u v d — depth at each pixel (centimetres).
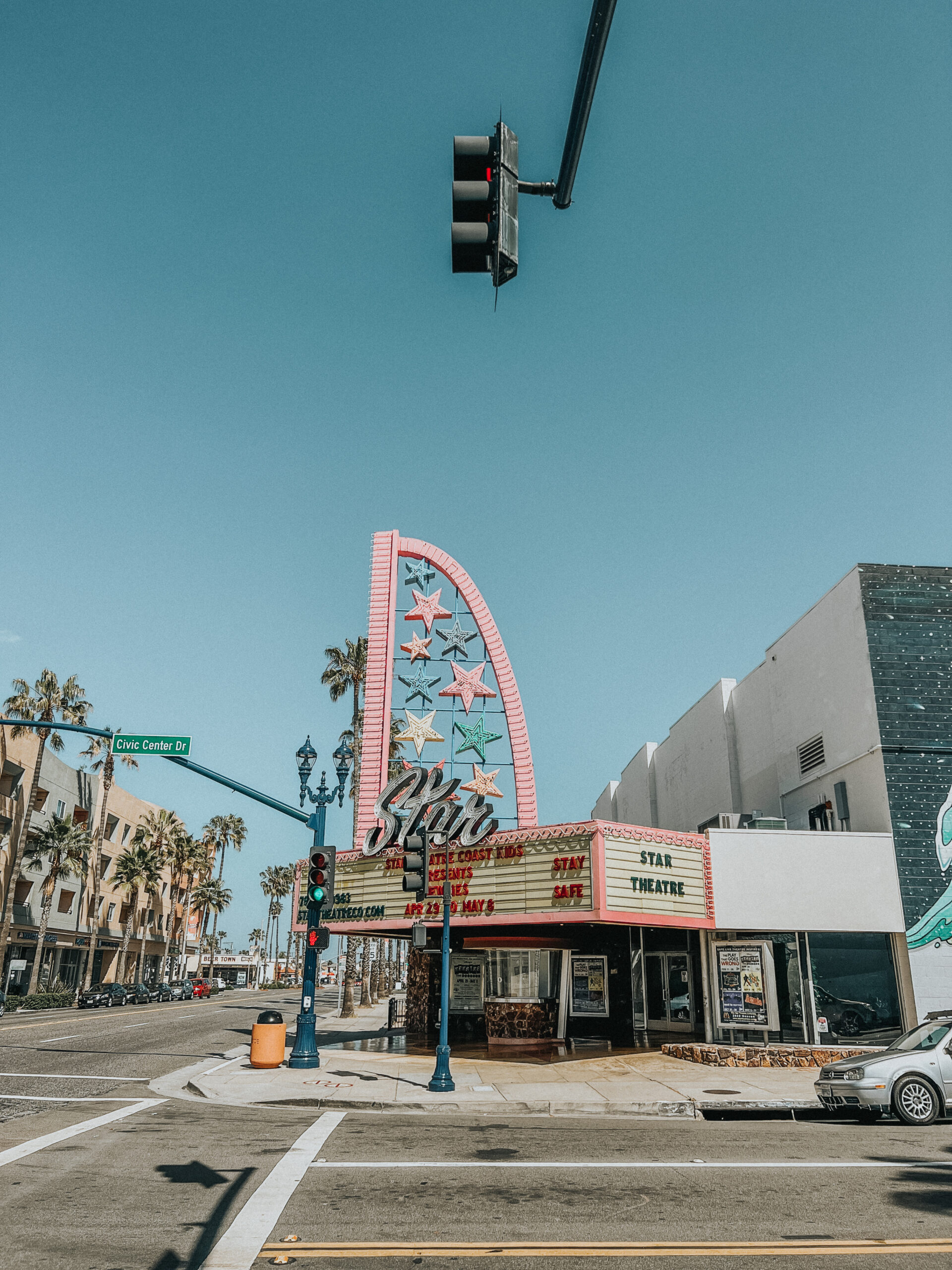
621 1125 1323
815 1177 946
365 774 3192
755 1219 779
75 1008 5688
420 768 2517
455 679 3419
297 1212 783
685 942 2627
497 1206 816
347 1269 638
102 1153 1027
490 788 3300
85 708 5994
